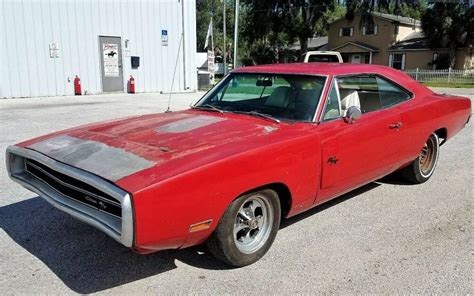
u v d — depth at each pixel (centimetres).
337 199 502
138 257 354
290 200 360
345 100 428
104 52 1748
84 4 1664
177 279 321
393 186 552
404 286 313
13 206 464
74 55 1672
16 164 373
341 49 5184
